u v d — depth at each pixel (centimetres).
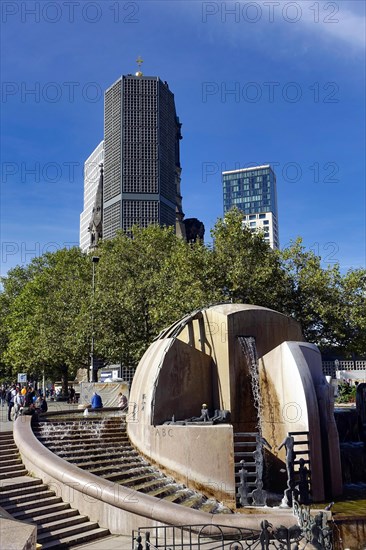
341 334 2934
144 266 3719
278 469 1534
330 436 1512
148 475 1489
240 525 1125
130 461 1603
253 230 3142
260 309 1808
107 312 3291
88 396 3025
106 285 3597
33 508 1302
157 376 1619
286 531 1011
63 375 5231
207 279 2933
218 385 1716
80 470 1377
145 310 3312
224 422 1589
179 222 9275
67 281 4431
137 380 1792
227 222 3131
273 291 2920
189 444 1452
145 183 10775
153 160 10956
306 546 1007
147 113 11344
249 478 1556
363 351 3123
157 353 1723
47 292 4891
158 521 1192
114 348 3328
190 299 2833
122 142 10994
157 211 10662
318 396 1552
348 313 2975
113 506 1267
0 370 6581
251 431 1681
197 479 1420
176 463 1479
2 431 1833
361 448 1817
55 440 1705
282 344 1580
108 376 3625
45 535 1183
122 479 1442
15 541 684
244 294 2908
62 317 3928
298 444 1415
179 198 12375
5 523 763
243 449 1616
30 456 1512
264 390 1614
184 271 2992
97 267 3925
